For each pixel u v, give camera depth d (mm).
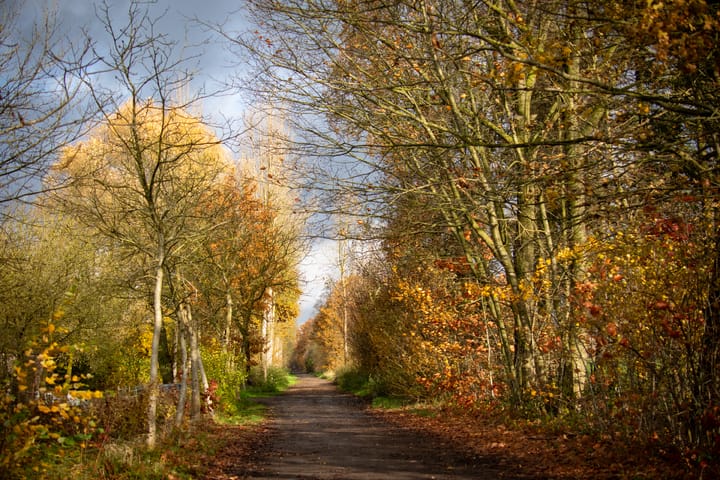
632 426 9680
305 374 94375
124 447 9875
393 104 14469
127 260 14734
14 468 7055
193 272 18906
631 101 9547
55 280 17812
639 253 9109
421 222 15859
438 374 19547
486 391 17500
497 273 18297
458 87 14539
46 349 7926
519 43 9750
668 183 9227
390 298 24062
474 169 13555
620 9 7863
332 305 52250
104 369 25062
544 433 12219
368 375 35656
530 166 10641
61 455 8711
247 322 30922
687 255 8508
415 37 13453
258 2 13758
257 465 10391
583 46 10062
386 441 13516
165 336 28703
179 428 12688
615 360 10094
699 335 8461
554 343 12914
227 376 22672
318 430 16297
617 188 9688
